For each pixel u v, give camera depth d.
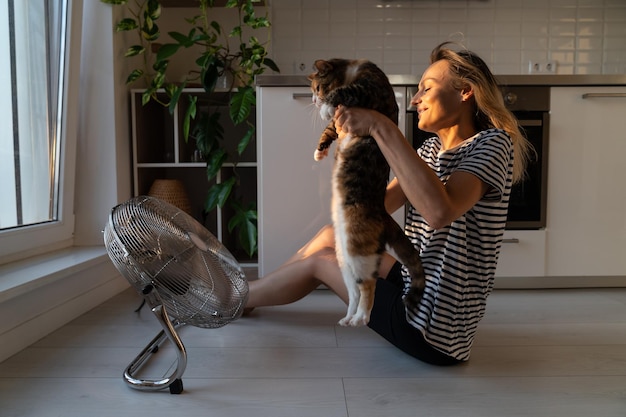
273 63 2.56
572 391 1.24
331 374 1.34
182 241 1.22
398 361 1.43
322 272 1.59
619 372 1.36
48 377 1.31
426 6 2.74
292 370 1.36
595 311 1.96
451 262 1.26
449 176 1.17
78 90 2.15
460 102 1.26
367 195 1.09
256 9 2.77
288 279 1.67
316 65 1.22
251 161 2.91
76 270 1.77
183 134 2.71
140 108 2.57
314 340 1.60
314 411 1.13
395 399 1.19
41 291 1.63
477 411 1.13
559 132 2.20
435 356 1.34
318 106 1.25
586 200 2.24
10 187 1.83
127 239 1.13
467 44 2.76
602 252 2.26
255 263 2.69
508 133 1.26
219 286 1.30
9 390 1.24
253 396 1.20
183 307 1.22
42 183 2.05
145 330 1.71
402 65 2.77
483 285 1.28
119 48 2.37
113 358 1.45
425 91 1.28
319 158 1.24
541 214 2.24
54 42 2.05
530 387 1.26
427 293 1.29
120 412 1.12
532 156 2.21
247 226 2.48
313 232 2.21
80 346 1.55
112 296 2.18
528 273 2.27
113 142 2.32
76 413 1.12
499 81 2.15
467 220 1.26
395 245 1.13
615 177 2.22
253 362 1.42
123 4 2.36
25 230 1.88
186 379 1.30
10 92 1.79
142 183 2.60
